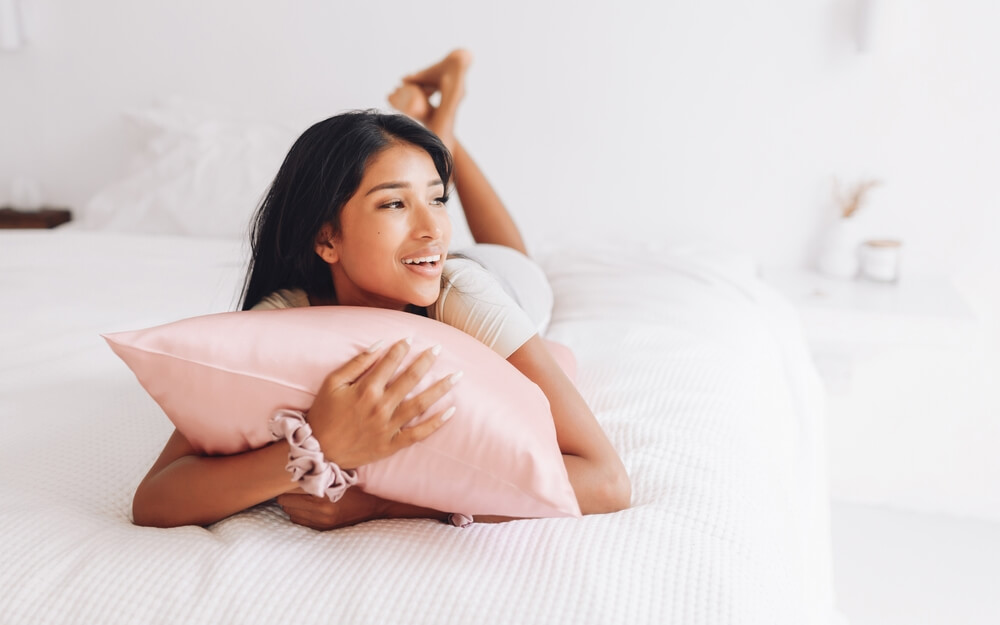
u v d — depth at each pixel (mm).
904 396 2270
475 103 2410
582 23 2301
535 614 783
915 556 2070
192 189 2312
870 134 2191
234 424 864
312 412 820
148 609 802
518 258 1648
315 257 995
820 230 2285
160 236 2258
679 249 2262
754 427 1261
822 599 1280
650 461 1076
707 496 993
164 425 1183
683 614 792
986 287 2199
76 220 2766
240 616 790
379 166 903
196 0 2535
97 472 1055
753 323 1719
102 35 2619
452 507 892
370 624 779
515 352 998
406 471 856
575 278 1937
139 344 842
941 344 1949
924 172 2182
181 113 2494
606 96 2332
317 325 870
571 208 2424
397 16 2416
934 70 2121
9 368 1353
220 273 1900
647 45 2277
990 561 2053
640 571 841
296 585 826
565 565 845
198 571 842
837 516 2273
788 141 2248
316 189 918
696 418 1211
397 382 811
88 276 1849
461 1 2361
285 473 846
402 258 919
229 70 2562
